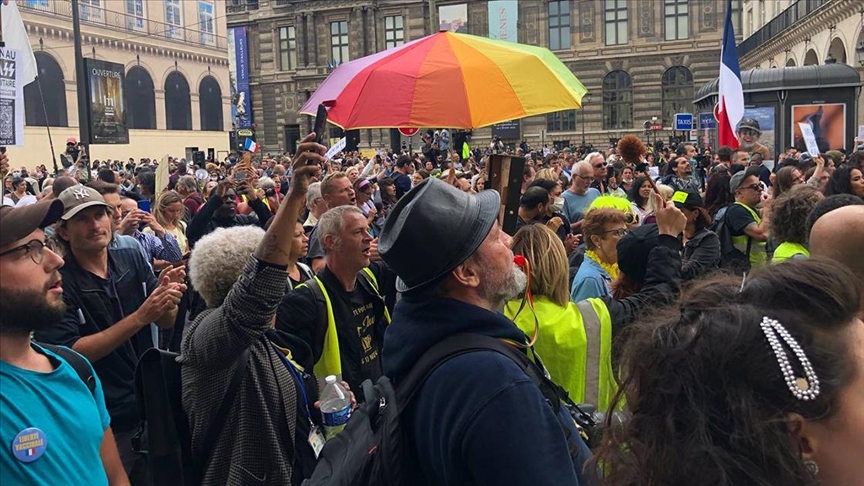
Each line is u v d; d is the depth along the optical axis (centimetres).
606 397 312
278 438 317
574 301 430
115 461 272
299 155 287
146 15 4522
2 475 217
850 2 2131
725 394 120
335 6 4603
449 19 4444
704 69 4131
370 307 428
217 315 301
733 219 636
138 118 4469
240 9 5034
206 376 308
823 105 1856
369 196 808
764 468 116
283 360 334
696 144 3105
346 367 399
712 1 4109
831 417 117
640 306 313
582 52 4278
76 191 403
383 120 389
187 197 1084
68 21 3875
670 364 127
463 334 189
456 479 173
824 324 121
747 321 120
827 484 120
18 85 663
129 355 402
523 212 643
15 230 229
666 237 346
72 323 383
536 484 165
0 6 652
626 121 4281
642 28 4200
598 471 171
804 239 429
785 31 2995
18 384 229
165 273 370
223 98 5300
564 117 4369
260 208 816
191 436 312
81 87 2073
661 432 127
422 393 183
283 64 4869
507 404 170
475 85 386
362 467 190
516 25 4331
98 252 407
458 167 1691
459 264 195
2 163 553
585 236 455
